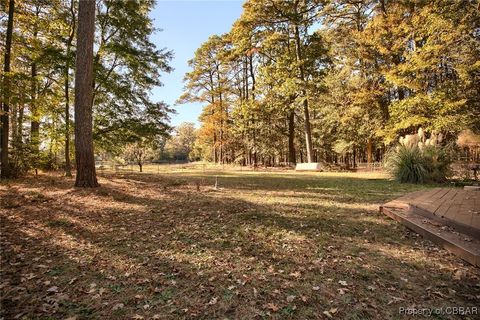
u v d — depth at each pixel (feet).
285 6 58.08
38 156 40.83
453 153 35.47
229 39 81.46
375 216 16.87
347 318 7.34
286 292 8.54
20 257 11.14
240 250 11.77
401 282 9.11
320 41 60.80
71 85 40.63
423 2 45.55
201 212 17.98
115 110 41.14
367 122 64.18
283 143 99.76
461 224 12.46
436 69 45.24
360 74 63.10
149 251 11.76
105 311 7.61
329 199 22.27
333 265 10.31
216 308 7.75
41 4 38.19
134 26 38.93
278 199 22.29
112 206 19.89
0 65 39.81
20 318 7.23
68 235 13.87
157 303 8.00
